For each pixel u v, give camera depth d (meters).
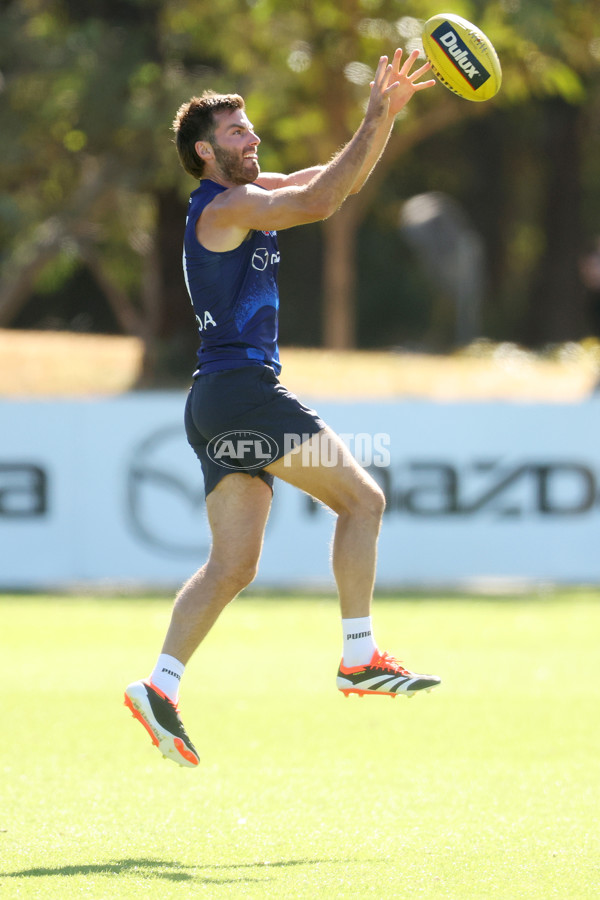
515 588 51.72
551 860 16.05
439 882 15.05
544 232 132.12
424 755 23.19
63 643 38.25
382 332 152.00
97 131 68.19
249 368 17.34
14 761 22.69
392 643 37.88
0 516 51.41
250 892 14.62
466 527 52.16
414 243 82.25
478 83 19.12
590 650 36.62
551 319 126.44
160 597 49.53
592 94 112.25
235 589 17.81
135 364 76.38
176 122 18.06
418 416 51.97
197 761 17.41
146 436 51.69
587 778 21.20
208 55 71.06
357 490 17.75
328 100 68.31
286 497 51.62
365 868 15.74
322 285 144.50
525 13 63.06
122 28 69.56
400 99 18.73
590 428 52.53
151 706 17.22
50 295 145.25
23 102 70.00
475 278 83.38
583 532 52.53
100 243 104.06
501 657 35.28
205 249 17.33
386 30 65.25
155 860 16.16
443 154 134.50
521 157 135.12
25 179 76.75
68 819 18.48
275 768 22.19
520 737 24.77
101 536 51.66
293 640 38.88
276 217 16.95
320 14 65.31
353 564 17.75
